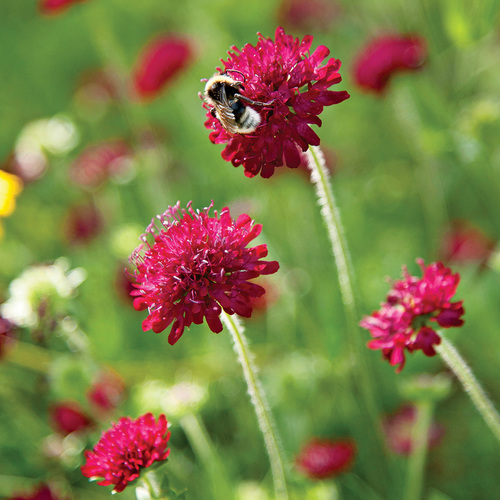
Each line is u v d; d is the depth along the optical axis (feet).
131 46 2.85
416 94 1.64
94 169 2.06
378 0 2.22
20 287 1.46
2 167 2.23
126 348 1.88
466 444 1.57
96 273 1.93
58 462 1.52
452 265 1.68
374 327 1.19
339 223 1.24
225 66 1.18
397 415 1.55
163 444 1.18
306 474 1.43
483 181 1.75
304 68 1.15
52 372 1.53
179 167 2.16
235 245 1.15
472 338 1.62
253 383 1.21
